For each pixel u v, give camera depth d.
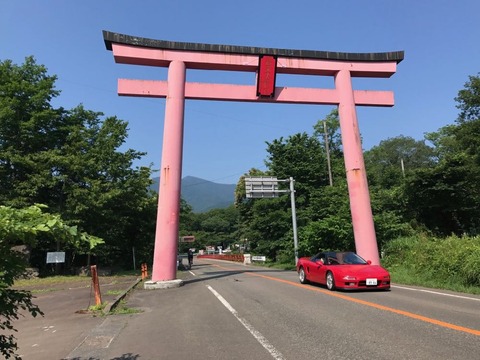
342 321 7.79
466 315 8.01
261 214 37.22
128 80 17.36
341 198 27.53
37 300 13.43
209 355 5.80
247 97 18.81
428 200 24.83
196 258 85.00
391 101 20.09
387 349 5.71
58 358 5.95
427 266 15.35
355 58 19.70
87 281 20.48
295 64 19.09
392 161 63.94
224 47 18.12
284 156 36.59
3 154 23.19
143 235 35.81
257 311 9.38
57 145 26.89
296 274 21.41
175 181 16.77
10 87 24.20
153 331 7.66
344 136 19.30
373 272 12.29
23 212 3.34
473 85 28.67
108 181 27.08
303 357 5.51
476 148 26.12
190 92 18.05
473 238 16.00
